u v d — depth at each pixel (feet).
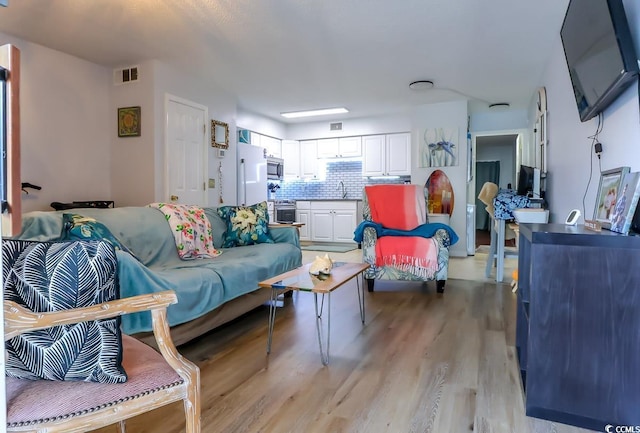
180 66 13.08
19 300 2.79
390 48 11.54
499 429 4.69
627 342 4.62
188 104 14.02
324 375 6.14
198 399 3.44
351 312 9.61
